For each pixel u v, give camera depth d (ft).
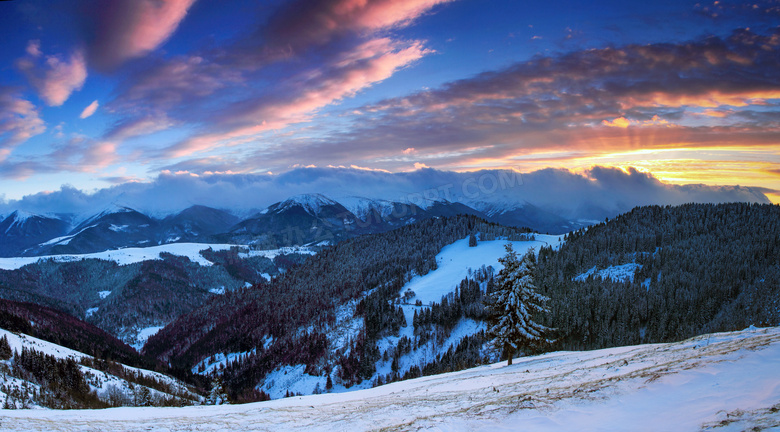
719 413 41.83
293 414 87.61
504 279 169.89
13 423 80.74
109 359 533.96
